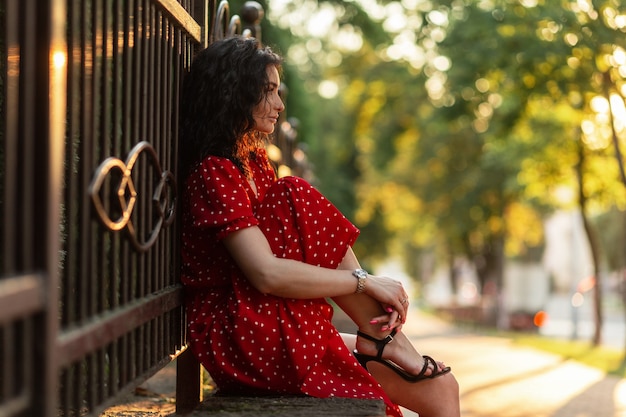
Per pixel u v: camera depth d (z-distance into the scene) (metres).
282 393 3.37
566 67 13.14
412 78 27.41
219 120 3.52
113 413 4.27
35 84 1.99
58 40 2.04
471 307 36.94
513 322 34.09
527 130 19.25
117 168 2.77
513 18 13.27
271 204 3.44
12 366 1.87
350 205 31.45
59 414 2.82
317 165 30.36
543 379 12.38
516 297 34.84
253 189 3.59
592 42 11.89
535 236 37.81
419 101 30.45
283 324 3.34
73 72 2.45
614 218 53.41
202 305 3.51
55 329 2.02
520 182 21.64
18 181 1.96
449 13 16.70
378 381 3.57
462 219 34.84
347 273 3.42
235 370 3.36
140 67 3.12
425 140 34.06
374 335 3.54
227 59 3.56
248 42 3.60
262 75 3.55
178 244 3.62
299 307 3.39
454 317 37.22
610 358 16.25
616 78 13.16
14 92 1.97
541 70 13.41
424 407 3.61
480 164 32.88
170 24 3.55
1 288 1.76
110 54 2.88
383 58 28.75
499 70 14.16
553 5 12.16
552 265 67.56
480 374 13.14
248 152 3.61
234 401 3.21
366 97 30.44
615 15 11.71
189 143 3.62
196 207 3.41
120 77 3.04
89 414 2.53
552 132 18.92
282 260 3.31
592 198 20.03
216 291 3.52
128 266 2.97
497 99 18.59
